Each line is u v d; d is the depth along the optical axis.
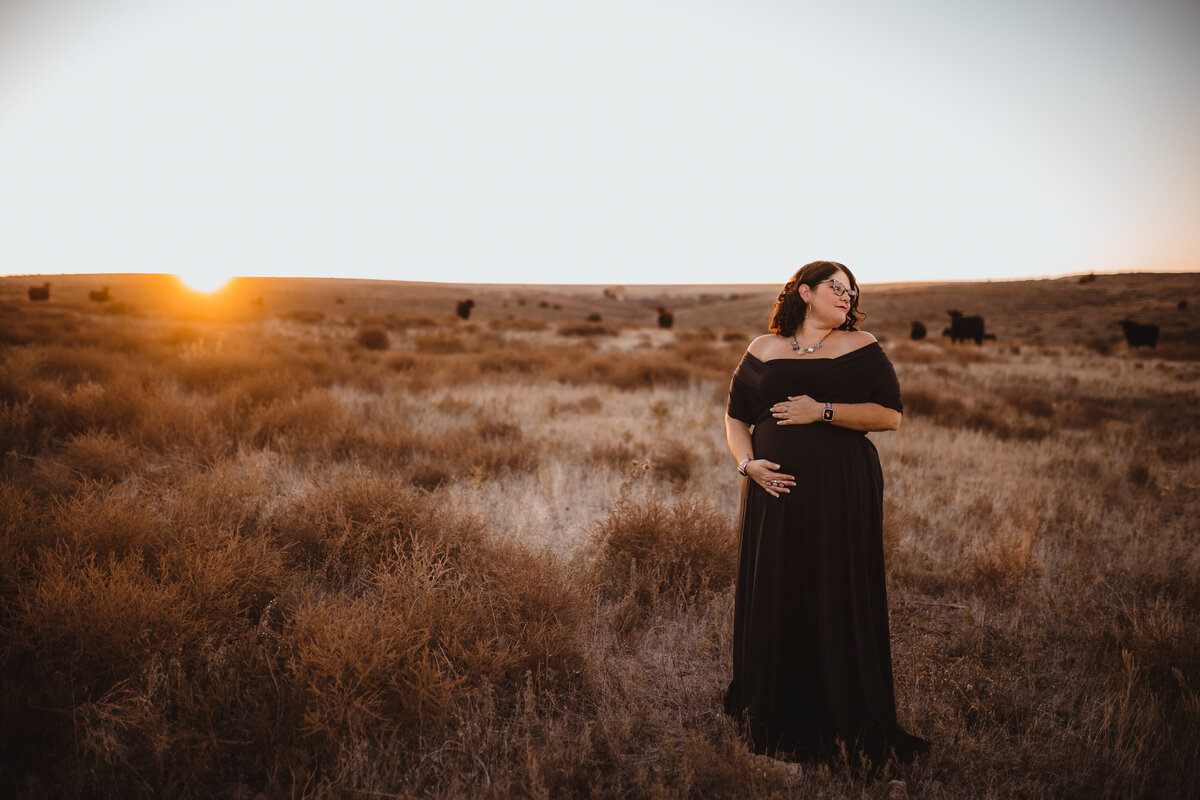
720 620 3.45
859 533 2.37
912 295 83.00
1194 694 2.71
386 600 2.88
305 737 2.26
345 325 31.83
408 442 6.43
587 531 4.27
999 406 11.21
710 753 2.39
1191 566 4.44
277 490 4.76
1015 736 2.67
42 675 2.35
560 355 16.41
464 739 2.42
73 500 3.48
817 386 2.36
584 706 2.77
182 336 16.59
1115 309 55.50
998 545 4.29
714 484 5.93
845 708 2.40
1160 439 9.07
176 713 2.42
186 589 2.85
